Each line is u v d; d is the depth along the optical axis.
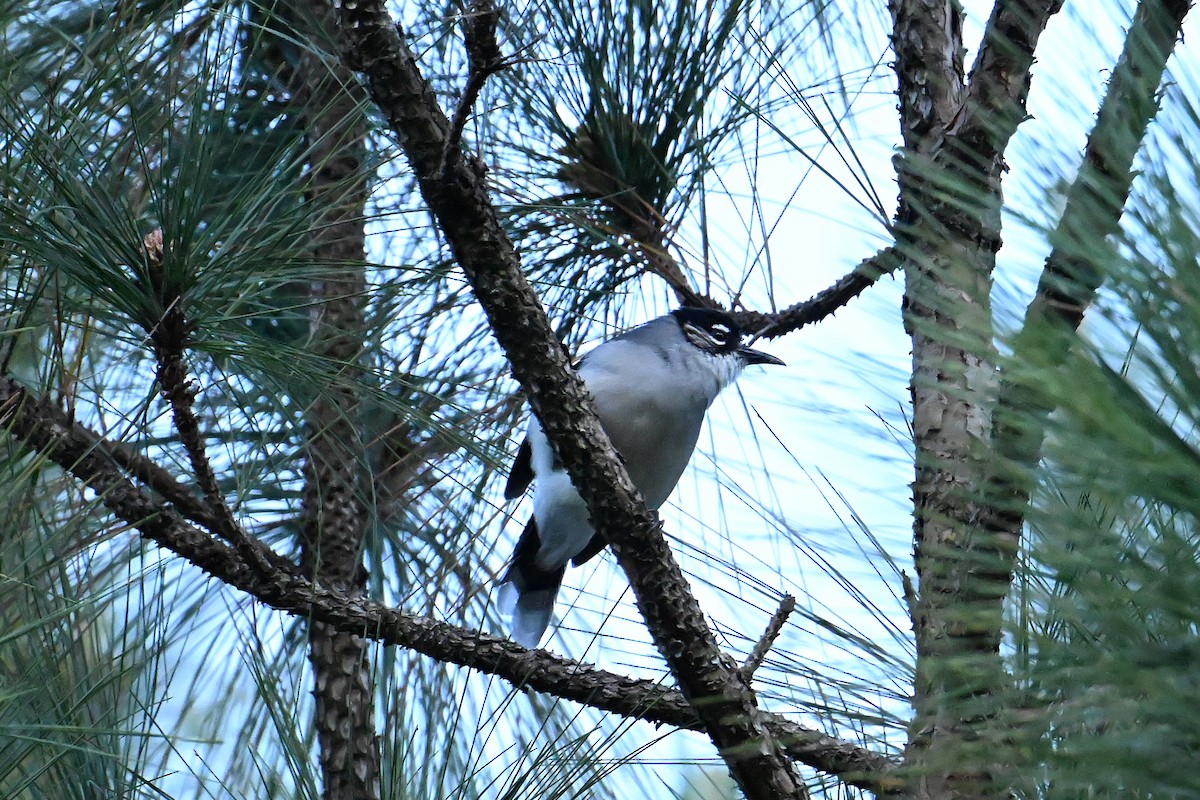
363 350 4.57
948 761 2.04
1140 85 1.77
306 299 4.69
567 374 3.99
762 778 3.66
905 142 3.76
